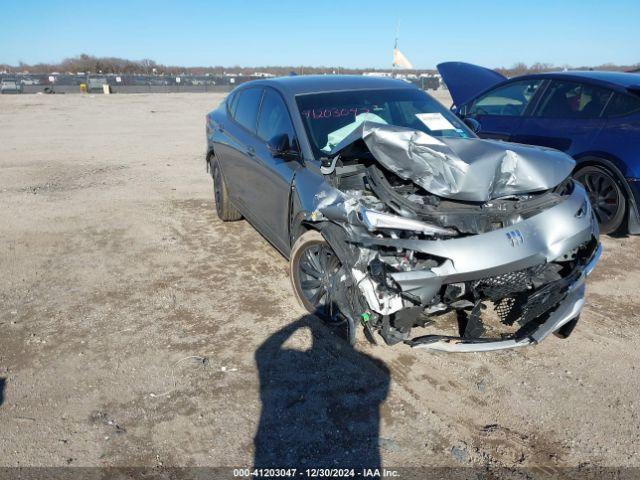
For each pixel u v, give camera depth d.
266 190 4.52
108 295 4.40
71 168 9.37
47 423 2.91
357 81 5.01
